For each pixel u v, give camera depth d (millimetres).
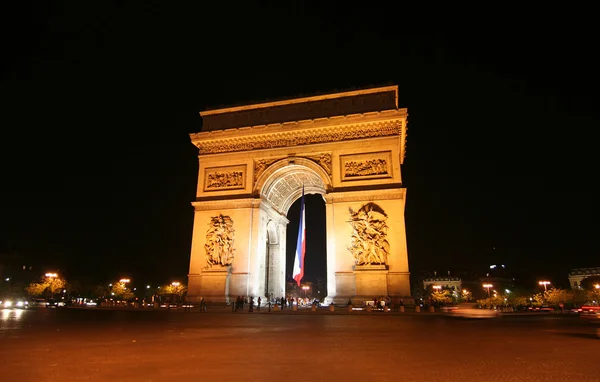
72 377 13031
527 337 24594
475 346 20281
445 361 15914
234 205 68062
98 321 37969
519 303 135250
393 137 64250
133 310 62438
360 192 62438
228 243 65875
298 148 68125
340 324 34062
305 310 56062
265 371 13914
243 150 71125
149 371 13961
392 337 24156
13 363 15461
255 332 27172
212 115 75688
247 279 63625
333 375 13297
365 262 58688
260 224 67750
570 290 135250
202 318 42531
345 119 66125
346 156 65500
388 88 68062
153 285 144375
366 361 15859
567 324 37094
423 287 193375
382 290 56656
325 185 65125
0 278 144250
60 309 69250
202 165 72375
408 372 13797
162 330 28719
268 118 72312
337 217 62594
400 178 62125
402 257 58000
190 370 14109
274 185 73688
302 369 14258
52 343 21312
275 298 78625
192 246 67750
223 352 18188
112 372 13789
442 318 42406
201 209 69562
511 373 13695
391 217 60250
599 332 28359
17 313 54562
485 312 51219
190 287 65438
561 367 14758
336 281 59688
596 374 13570
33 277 144375
